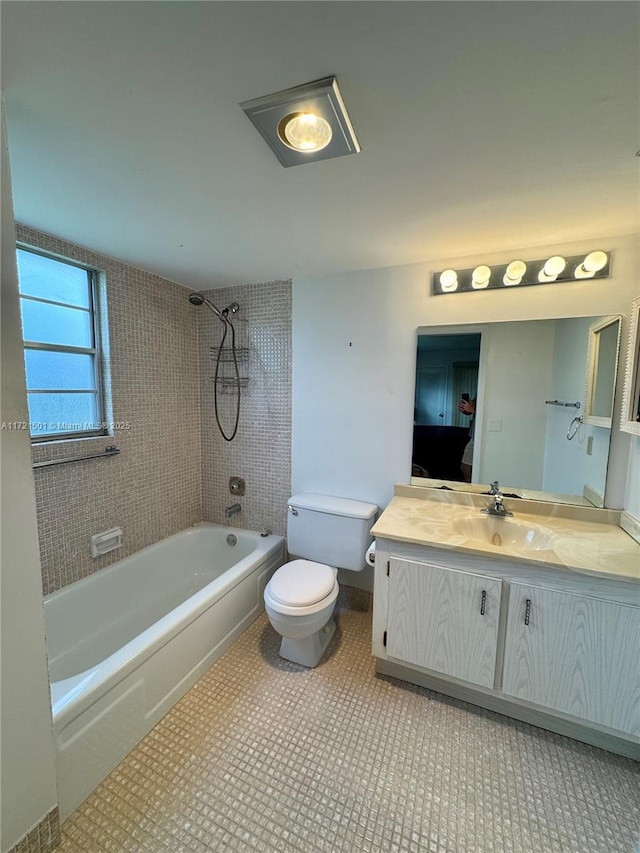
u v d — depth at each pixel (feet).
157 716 5.06
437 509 6.49
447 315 6.71
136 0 2.18
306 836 3.76
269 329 8.23
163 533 8.31
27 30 2.40
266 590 6.21
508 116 3.10
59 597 6.07
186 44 2.50
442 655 5.32
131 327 7.26
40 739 3.49
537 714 5.06
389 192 4.37
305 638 6.15
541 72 2.67
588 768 4.51
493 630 4.98
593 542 5.14
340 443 7.80
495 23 2.31
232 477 9.04
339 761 4.54
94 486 6.73
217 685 5.77
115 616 6.98
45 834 3.57
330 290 7.55
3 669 3.20
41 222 5.24
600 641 4.50
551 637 4.71
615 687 4.46
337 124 3.15
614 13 2.24
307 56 2.57
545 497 6.29
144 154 3.69
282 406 8.29
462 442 6.80
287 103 2.94
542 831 3.84
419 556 5.36
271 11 2.25
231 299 8.54
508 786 4.28
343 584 8.01
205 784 4.25
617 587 4.40
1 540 3.15
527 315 6.19
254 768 4.44
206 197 4.52
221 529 8.98
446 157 3.68
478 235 5.57
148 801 4.07
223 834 3.77
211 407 9.09
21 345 3.26
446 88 2.81
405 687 5.74
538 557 4.67
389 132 3.31
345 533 7.21
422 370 6.99
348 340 7.51
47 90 2.89
